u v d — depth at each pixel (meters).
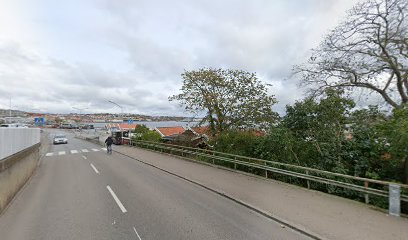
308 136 11.58
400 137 7.04
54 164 17.14
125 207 7.10
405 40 11.59
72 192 8.95
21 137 10.73
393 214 6.12
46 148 31.73
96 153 24.55
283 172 9.74
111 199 7.95
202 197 8.16
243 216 6.38
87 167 15.23
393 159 8.50
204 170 13.17
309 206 6.95
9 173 7.96
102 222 5.96
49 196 8.47
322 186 10.15
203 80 20.00
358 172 9.72
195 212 6.65
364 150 9.95
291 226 5.65
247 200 7.57
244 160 13.25
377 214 6.23
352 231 5.29
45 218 6.29
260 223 5.91
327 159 10.34
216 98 19.50
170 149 20.50
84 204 7.44
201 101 19.95
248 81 19.83
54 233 5.37
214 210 6.83
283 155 11.41
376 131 9.08
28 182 11.04
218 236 5.17
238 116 19.72
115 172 13.24
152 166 15.43
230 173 12.23
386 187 8.41
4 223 6.00
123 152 24.27
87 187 9.70
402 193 6.95
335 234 5.16
